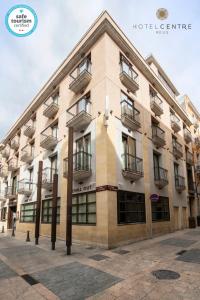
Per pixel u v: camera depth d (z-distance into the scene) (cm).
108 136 1103
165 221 1445
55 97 1792
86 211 1109
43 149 1783
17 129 2573
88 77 1312
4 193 2619
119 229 1012
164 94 1903
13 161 2395
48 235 1453
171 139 1888
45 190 1627
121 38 1365
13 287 492
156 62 1938
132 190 1183
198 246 930
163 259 714
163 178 1542
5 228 2336
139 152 1344
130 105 1330
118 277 544
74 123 1284
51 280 533
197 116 2958
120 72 1334
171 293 439
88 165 1167
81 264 677
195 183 2281
